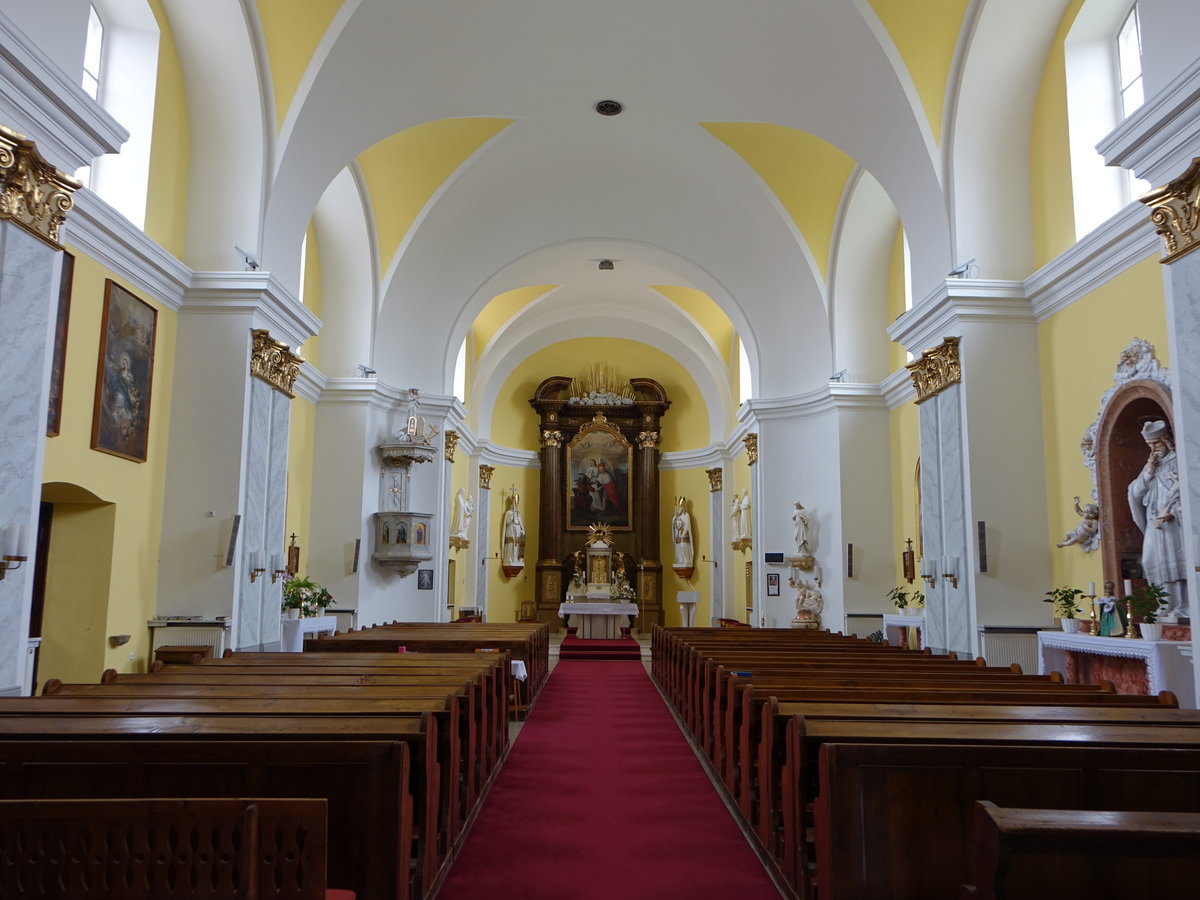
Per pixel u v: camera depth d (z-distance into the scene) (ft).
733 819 19.35
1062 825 8.08
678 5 34.06
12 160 18.78
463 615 63.16
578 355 83.15
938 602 35.60
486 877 15.71
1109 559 28.91
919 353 37.47
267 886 8.82
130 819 8.90
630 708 36.14
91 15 29.81
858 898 11.66
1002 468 33.04
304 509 47.83
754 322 56.29
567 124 44.04
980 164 34.27
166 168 31.78
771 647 32.91
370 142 37.96
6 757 12.22
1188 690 23.89
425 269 51.96
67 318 25.68
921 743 13.15
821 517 52.85
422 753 13.28
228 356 32.14
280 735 13.11
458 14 33.91
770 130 45.24
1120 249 28.50
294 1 31.32
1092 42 31.99
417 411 53.21
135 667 29.78
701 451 79.56
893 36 32.76
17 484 19.07
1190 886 8.84
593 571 75.31
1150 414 28.53
